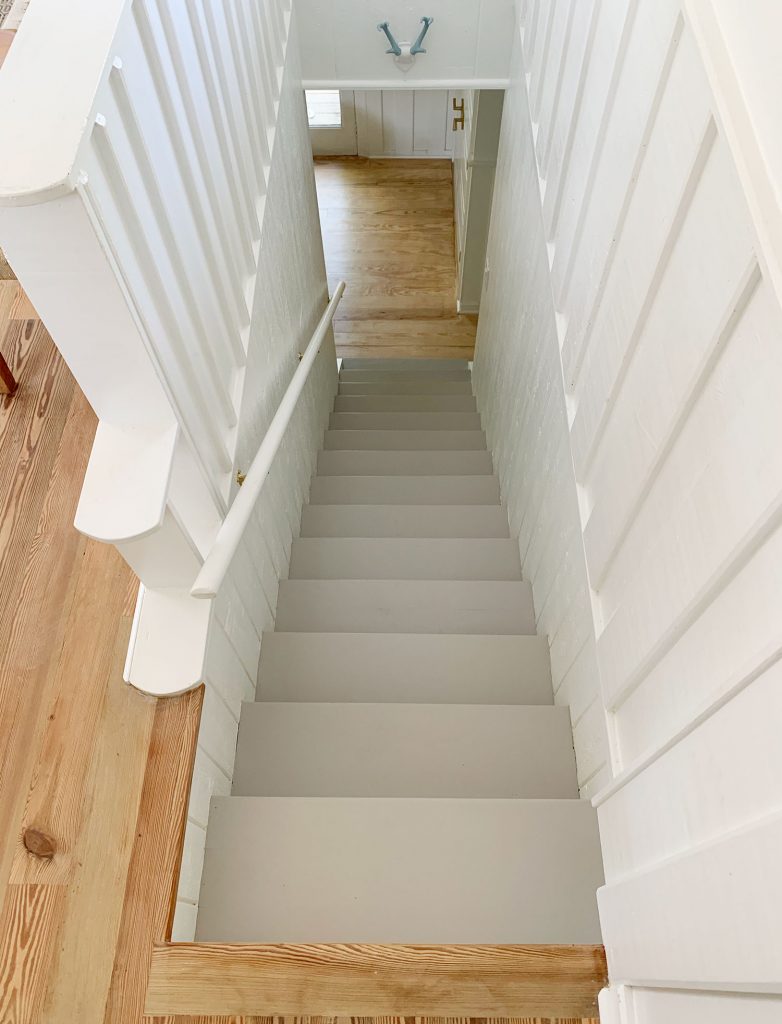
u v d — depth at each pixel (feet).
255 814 5.72
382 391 16.16
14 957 4.83
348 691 7.29
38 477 7.03
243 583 6.85
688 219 3.84
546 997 4.61
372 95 19.92
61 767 5.45
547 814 5.68
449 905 5.35
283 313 9.14
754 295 3.12
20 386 7.57
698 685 3.84
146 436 4.53
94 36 3.52
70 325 3.90
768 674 2.96
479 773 6.38
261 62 8.11
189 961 4.71
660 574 4.27
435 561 9.32
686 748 3.84
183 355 4.79
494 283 12.66
